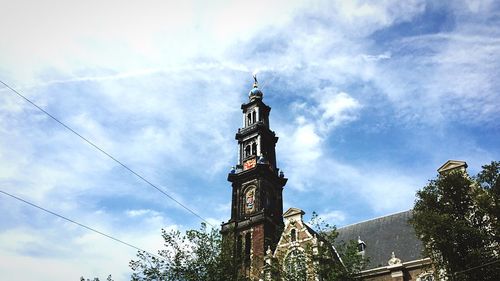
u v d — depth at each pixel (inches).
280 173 2385.6
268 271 1397.6
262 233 1988.2
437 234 1076.5
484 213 1092.5
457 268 1063.0
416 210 1198.3
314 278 1268.5
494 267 1005.2
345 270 1258.0
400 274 1518.2
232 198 2236.7
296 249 1686.8
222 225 2132.1
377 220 1895.9
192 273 1286.9
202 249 1334.9
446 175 1205.7
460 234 1063.0
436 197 1172.5
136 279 1279.5
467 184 1153.4
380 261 1656.0
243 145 2412.6
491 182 1116.5
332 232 1338.6
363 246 1754.4
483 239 1044.5
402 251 1641.2
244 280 1391.5
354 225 1945.1
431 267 1316.4
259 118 2485.2
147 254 1315.2
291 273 1330.0
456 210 1139.3
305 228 1734.7
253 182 2215.8
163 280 1283.2
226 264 1341.0
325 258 1283.2
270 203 2217.0
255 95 2591.0
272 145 2454.5
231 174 2276.1
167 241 1333.7
